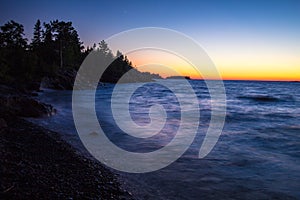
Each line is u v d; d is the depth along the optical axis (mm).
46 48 67250
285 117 21172
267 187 6469
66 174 6434
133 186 6316
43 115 16234
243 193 6109
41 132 11219
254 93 62344
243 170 7734
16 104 15867
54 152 8336
